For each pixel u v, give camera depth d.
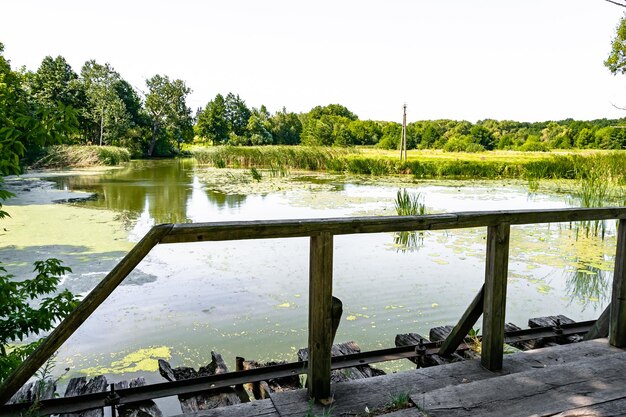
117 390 2.42
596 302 5.59
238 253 7.95
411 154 40.75
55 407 2.28
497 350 2.45
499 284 2.40
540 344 3.50
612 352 2.70
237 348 4.20
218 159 31.41
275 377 2.66
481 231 10.19
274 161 29.97
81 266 6.86
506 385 2.21
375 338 4.42
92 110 51.19
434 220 2.17
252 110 79.94
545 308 5.37
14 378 1.79
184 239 1.78
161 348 4.22
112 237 8.91
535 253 8.09
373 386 2.24
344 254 7.96
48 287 3.75
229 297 5.62
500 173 23.73
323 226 1.97
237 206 12.93
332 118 75.12
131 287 6.01
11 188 17.64
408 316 5.02
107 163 34.00
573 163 22.42
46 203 13.55
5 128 3.01
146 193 16.17
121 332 4.58
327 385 2.10
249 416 1.98
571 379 2.28
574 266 7.22
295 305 5.35
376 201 13.92
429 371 2.43
